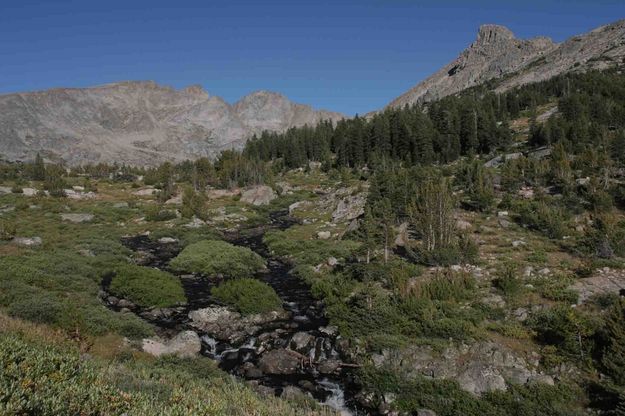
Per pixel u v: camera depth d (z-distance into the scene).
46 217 65.56
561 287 26.22
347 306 28.19
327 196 80.44
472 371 19.59
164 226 63.62
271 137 157.75
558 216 39.69
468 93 186.00
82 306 26.14
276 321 28.91
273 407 16.44
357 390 20.92
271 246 50.34
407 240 40.28
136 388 13.27
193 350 24.33
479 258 33.28
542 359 20.02
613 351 18.41
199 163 123.38
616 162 53.41
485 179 53.78
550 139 77.81
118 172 152.00
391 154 107.25
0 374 9.14
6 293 25.52
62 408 8.77
